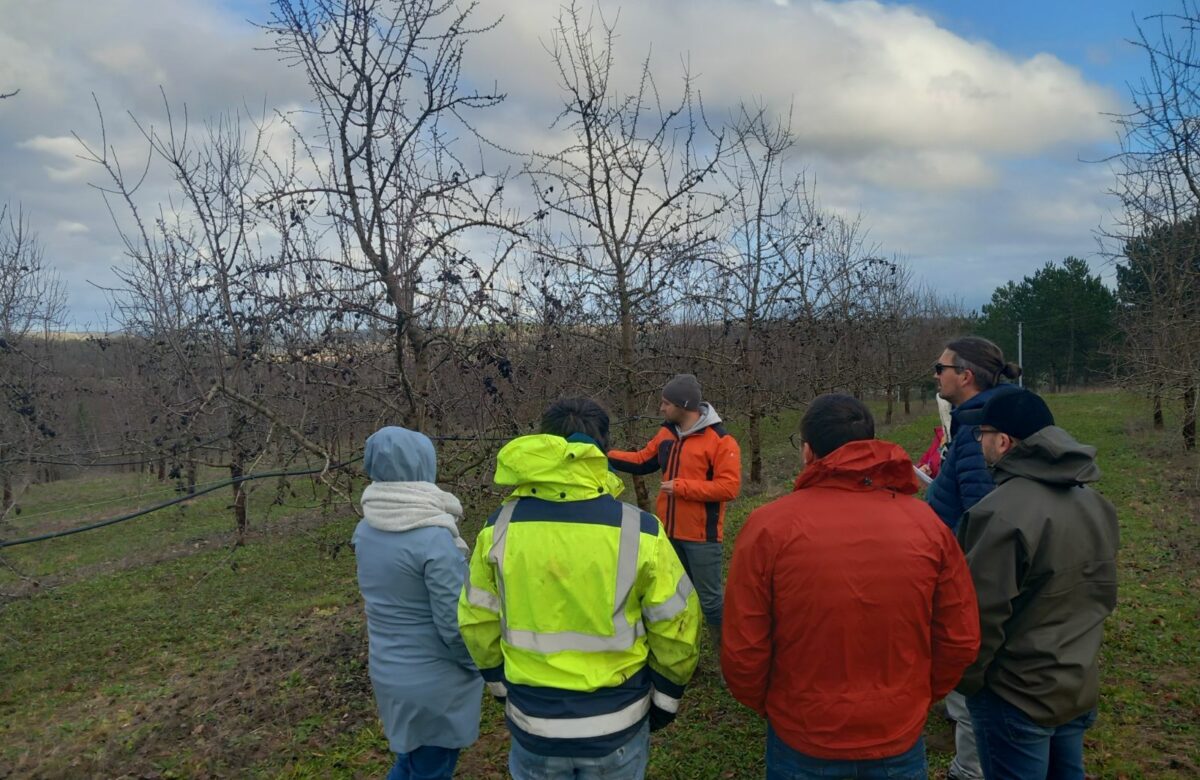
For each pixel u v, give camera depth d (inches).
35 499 680.4
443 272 176.7
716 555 174.1
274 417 185.6
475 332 197.6
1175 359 523.2
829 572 87.0
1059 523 96.8
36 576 427.5
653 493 426.6
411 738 118.3
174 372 393.1
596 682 91.2
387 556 116.6
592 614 92.2
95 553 474.6
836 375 612.1
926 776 92.2
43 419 410.3
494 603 98.2
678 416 174.6
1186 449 530.3
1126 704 170.2
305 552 422.6
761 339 450.6
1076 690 97.1
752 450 531.2
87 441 522.0
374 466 120.3
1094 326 1535.4
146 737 197.0
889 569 86.9
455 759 125.3
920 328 1250.6
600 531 93.8
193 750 183.3
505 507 99.6
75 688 269.0
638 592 94.7
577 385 278.8
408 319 178.2
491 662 100.3
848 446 91.0
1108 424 765.9
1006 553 97.0
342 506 395.5
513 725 94.8
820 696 88.7
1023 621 98.7
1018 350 1521.9
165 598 365.1
